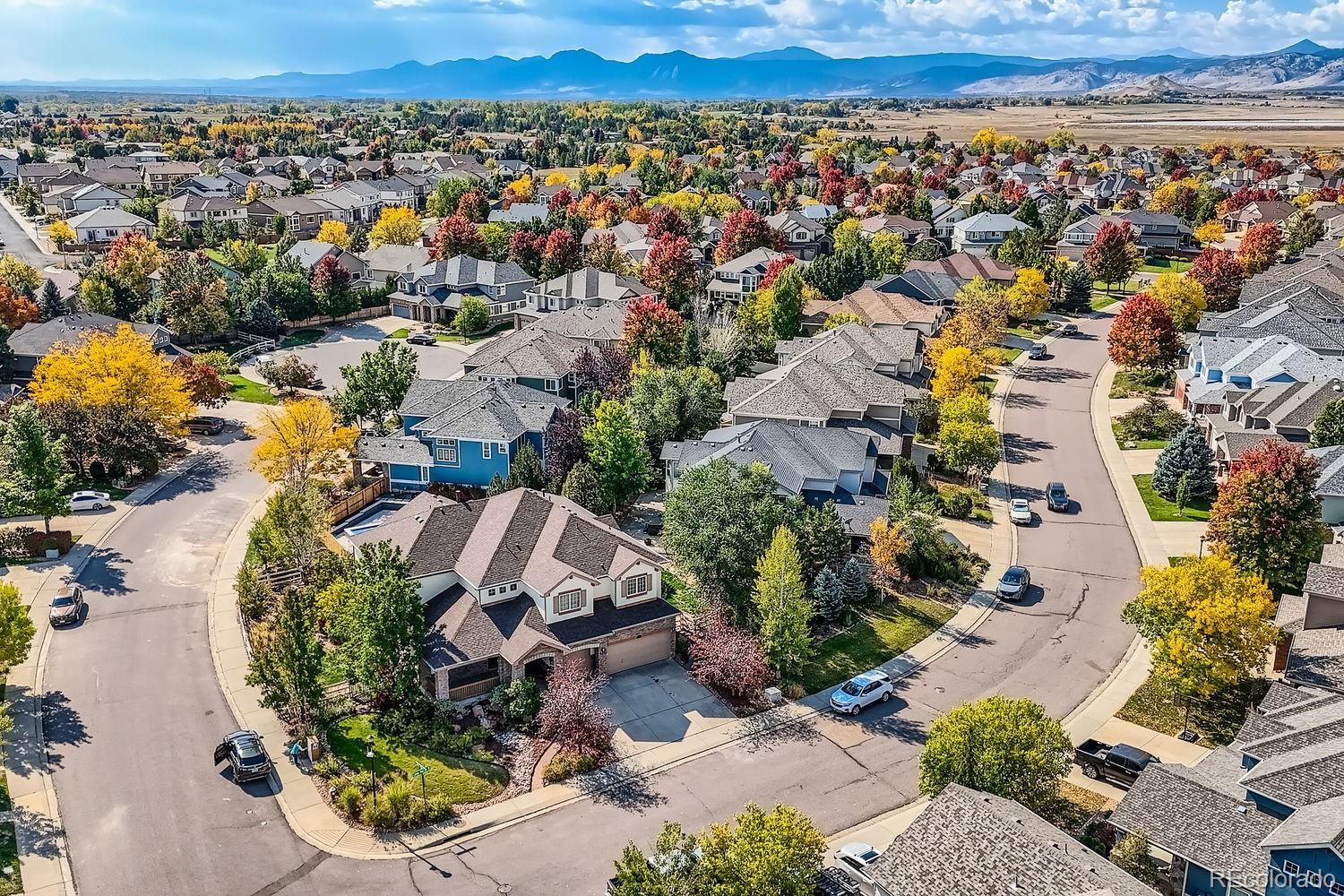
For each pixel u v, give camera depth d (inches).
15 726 1690.5
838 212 6855.3
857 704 1828.2
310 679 1659.7
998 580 2351.1
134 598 2153.1
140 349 2844.5
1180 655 1733.5
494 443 2719.0
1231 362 3262.8
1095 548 2513.5
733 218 5595.5
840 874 1371.8
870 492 2618.1
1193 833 1337.4
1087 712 1828.2
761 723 1803.6
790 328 4084.6
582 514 2137.1
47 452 2349.9
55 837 1448.1
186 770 1609.3
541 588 1876.2
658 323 3639.3
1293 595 2117.4
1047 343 4375.0
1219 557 2012.8
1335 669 1672.0
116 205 6899.6
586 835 1502.2
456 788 1592.0
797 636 1894.7
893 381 3090.6
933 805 1325.0
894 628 2119.8
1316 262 4781.0
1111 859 1358.3
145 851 1429.6
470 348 4370.1
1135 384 3740.2
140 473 2842.0
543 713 1696.6
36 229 6614.2
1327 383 2910.9
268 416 2603.3
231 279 4746.6
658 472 2778.1
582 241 5959.6
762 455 2458.2
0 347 3376.0
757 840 1253.7
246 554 2361.0
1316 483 2303.2
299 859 1432.1
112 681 1840.6
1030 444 3218.5
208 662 1918.1
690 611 2161.7
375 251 5300.2
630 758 1691.7
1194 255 6220.5
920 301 4466.0
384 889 1381.6
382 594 1701.5
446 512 2092.8
